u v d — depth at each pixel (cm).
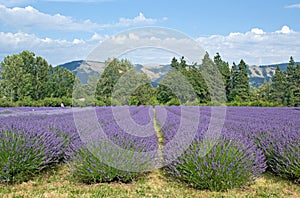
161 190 438
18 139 468
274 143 549
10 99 2922
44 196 400
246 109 1938
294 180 480
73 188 438
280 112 1625
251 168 442
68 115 1160
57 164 565
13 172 456
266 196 416
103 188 439
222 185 429
